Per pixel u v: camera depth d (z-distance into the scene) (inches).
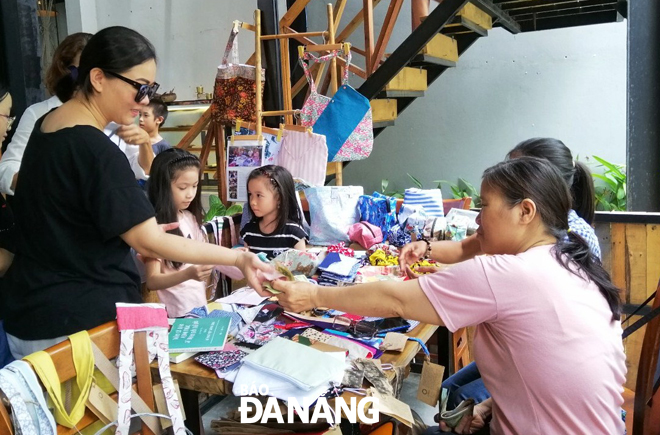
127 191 52.6
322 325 63.0
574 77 200.5
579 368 45.9
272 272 57.0
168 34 218.1
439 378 58.3
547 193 49.7
